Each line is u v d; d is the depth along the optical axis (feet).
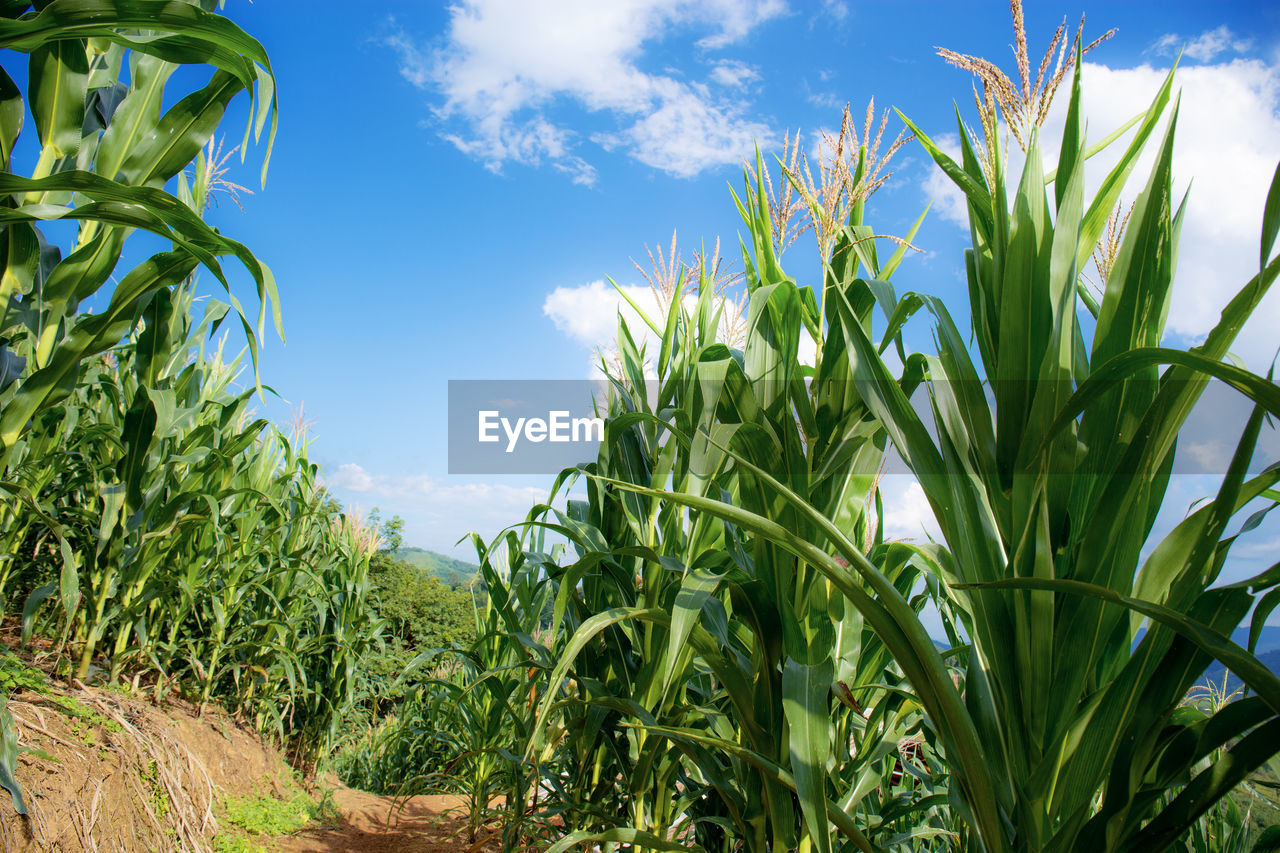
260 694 13.88
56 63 5.54
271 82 5.14
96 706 8.51
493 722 10.71
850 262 6.04
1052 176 4.86
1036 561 3.56
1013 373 3.93
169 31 4.77
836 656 5.56
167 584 9.89
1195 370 3.14
